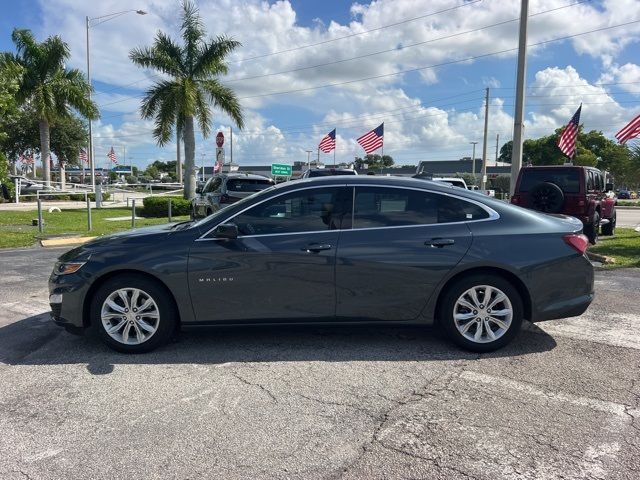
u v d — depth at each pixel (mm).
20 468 2949
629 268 9148
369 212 4742
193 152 24297
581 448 3127
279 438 3270
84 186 36375
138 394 3920
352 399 3820
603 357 4641
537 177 12039
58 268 4836
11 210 21844
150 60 23531
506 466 2945
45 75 27062
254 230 4723
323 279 4617
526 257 4617
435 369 4379
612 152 67625
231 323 4707
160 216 20906
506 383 4086
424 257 4602
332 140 26969
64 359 4648
